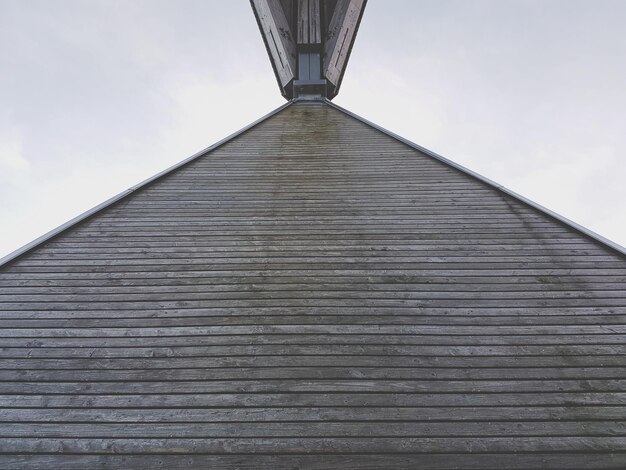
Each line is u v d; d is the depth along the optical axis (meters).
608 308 2.76
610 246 3.25
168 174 4.70
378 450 2.01
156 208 3.97
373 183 4.52
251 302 2.81
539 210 3.81
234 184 4.50
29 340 2.54
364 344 2.51
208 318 2.68
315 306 2.77
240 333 2.57
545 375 2.34
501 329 2.62
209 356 2.44
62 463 1.98
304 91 8.98
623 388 2.28
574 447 2.02
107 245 3.40
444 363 2.40
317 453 2.00
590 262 3.18
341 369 2.37
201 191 4.34
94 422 2.13
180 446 2.04
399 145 5.72
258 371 2.36
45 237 3.38
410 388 2.27
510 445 2.03
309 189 4.39
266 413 2.16
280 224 3.71
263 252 3.32
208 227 3.66
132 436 2.08
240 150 5.54
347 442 2.04
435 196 4.21
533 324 2.65
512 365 2.39
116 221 3.74
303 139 6.01
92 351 2.48
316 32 9.74
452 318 2.69
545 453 2.00
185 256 3.28
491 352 2.47
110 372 2.36
